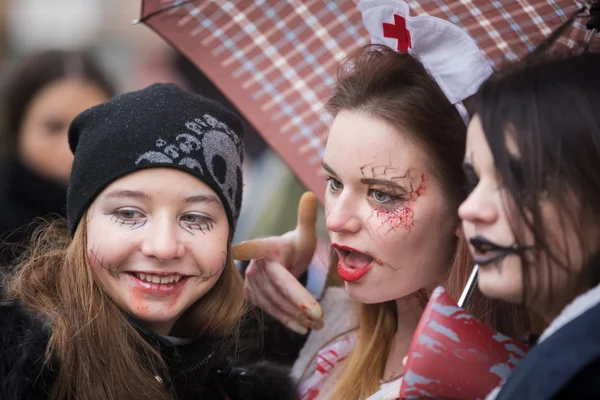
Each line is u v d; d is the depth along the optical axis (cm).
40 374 186
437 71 188
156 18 245
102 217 201
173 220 201
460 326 158
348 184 193
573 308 139
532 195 146
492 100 155
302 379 230
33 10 495
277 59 248
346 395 212
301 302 225
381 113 190
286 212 346
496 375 155
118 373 196
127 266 199
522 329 183
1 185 317
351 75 200
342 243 194
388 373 212
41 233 227
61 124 322
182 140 203
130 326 201
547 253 146
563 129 147
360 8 198
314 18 241
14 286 206
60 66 327
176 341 210
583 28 194
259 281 232
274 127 253
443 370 156
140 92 212
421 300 207
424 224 190
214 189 206
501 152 150
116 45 491
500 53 209
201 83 420
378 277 192
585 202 145
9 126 321
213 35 247
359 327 224
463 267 190
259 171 394
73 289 201
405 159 189
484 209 151
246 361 235
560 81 152
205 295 216
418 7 211
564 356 130
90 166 203
